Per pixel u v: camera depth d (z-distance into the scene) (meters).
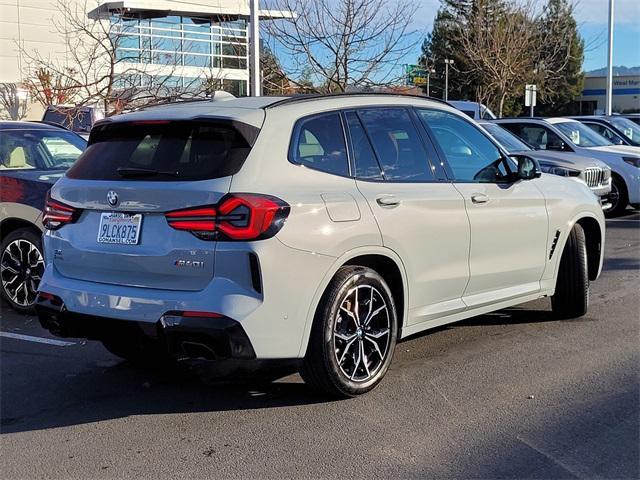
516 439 4.26
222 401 4.93
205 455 4.12
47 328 4.99
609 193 13.40
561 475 3.84
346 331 4.75
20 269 7.27
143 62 20.69
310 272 4.42
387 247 4.88
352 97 5.19
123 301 4.45
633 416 4.57
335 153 4.86
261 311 4.21
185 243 4.29
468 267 5.58
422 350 5.94
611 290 8.09
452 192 5.44
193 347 4.28
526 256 6.14
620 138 16.48
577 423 4.48
